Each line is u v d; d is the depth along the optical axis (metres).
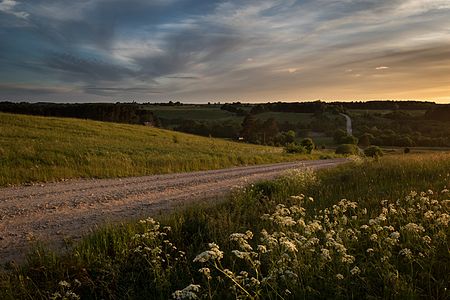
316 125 142.25
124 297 5.25
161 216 8.73
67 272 5.76
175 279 5.61
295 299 4.52
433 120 130.88
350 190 10.45
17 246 7.77
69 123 44.97
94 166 19.52
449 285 4.49
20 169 16.78
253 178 19.16
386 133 113.75
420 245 5.23
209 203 10.13
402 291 4.27
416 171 12.21
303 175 13.13
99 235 7.21
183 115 147.50
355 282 4.71
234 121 132.12
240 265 5.89
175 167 22.61
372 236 5.07
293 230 6.49
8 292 5.20
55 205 11.66
